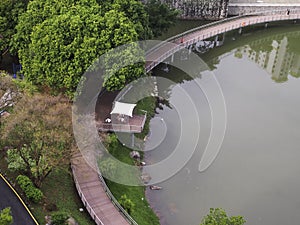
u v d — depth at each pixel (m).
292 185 55.78
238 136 63.88
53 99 48.19
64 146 45.00
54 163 44.41
